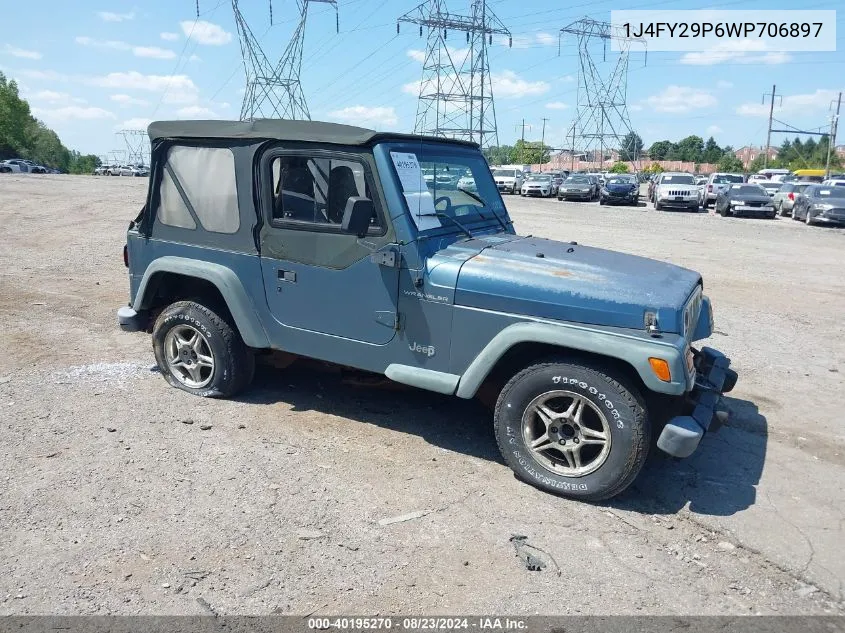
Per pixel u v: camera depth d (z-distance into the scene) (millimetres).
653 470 4461
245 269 4875
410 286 4270
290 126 4512
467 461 4445
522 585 3207
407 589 3146
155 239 5324
